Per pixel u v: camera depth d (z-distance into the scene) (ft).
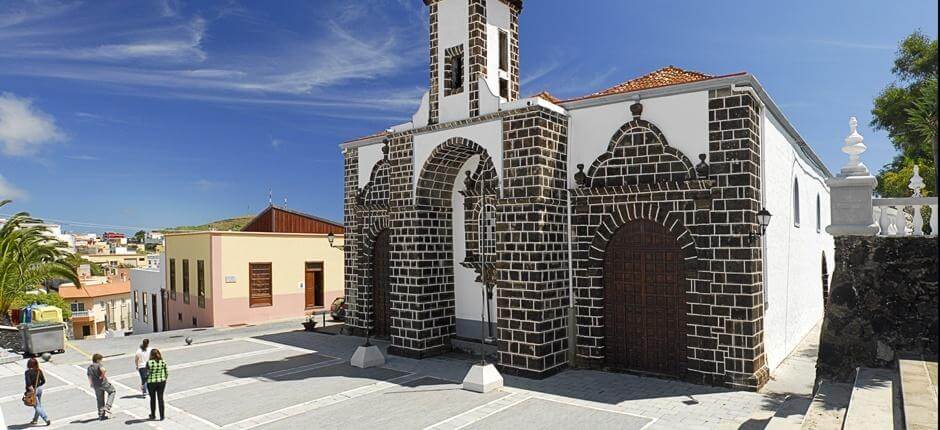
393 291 54.95
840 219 33.83
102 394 37.01
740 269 39.14
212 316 80.64
